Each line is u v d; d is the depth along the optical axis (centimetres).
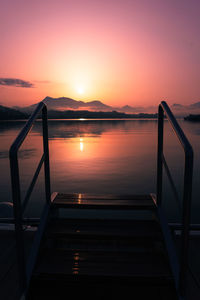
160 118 231
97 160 2989
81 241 230
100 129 12025
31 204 1403
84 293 176
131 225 225
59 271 183
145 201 243
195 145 4262
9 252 252
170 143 4888
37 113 200
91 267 188
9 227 290
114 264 192
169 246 196
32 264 186
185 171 154
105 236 207
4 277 212
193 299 185
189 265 228
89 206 231
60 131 10569
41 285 180
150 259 199
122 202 239
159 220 218
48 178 238
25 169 2427
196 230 281
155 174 2147
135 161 2878
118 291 176
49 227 223
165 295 172
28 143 5450
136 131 10069
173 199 1425
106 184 1856
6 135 7981
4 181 2105
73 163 2805
